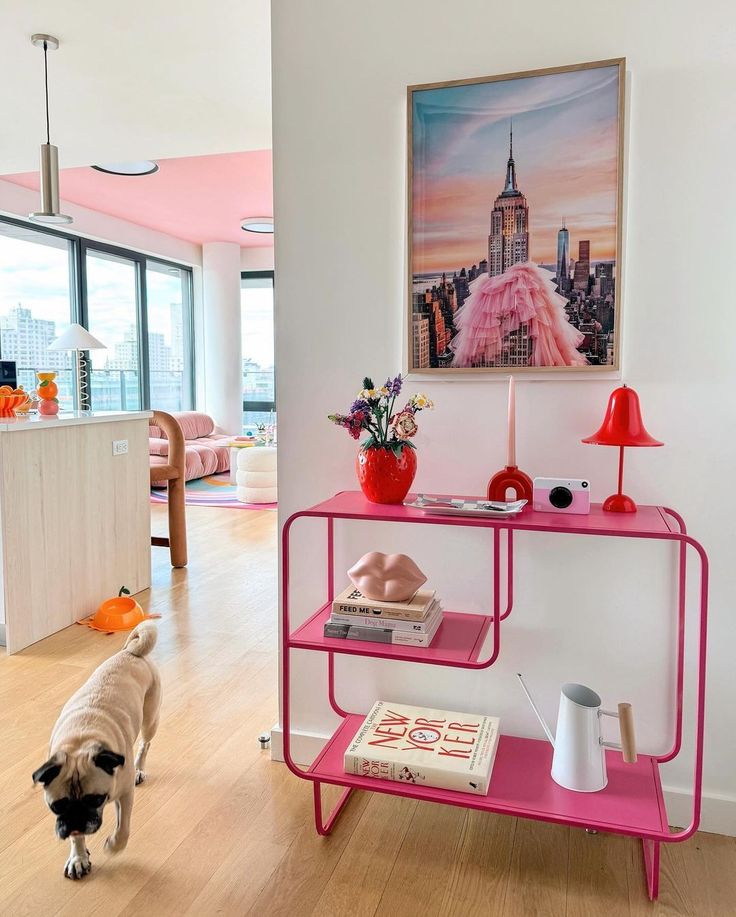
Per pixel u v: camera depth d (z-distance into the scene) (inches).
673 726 68.5
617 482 67.8
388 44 70.4
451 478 72.9
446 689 75.0
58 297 262.7
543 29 66.0
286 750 64.9
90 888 59.6
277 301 76.7
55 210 134.3
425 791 61.0
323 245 74.5
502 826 68.7
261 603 135.4
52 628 119.0
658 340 65.4
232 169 214.2
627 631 68.9
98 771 54.4
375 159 71.9
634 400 61.2
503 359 69.4
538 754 68.1
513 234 67.7
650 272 64.9
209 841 65.9
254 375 367.6
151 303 323.3
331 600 75.5
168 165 210.1
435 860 63.5
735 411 64.1
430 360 71.7
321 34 72.2
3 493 108.0
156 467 155.8
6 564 109.1
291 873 61.7
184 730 86.5
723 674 66.5
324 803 72.1
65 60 110.0
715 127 62.4
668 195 63.9
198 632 119.9
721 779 67.5
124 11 95.3
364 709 78.1
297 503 78.0
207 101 126.0
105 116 133.4
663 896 58.9
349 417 64.8
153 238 309.4
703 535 65.9
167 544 164.4
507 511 59.1
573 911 57.3
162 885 60.2
